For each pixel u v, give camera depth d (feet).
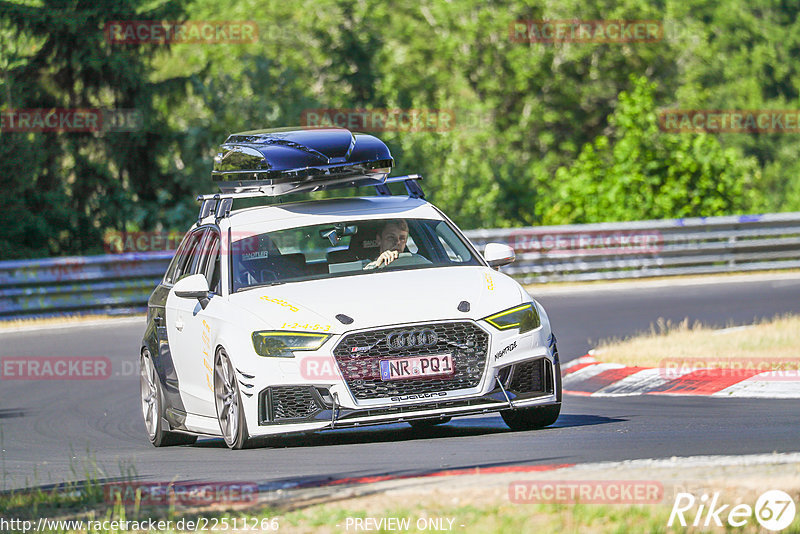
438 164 446.19
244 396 99.76
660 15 615.57
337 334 98.12
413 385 98.37
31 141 357.00
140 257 285.23
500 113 601.21
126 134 379.55
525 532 62.69
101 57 368.07
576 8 600.80
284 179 115.85
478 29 591.78
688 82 604.08
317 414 97.81
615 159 371.97
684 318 219.61
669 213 364.79
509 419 109.60
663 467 78.07
